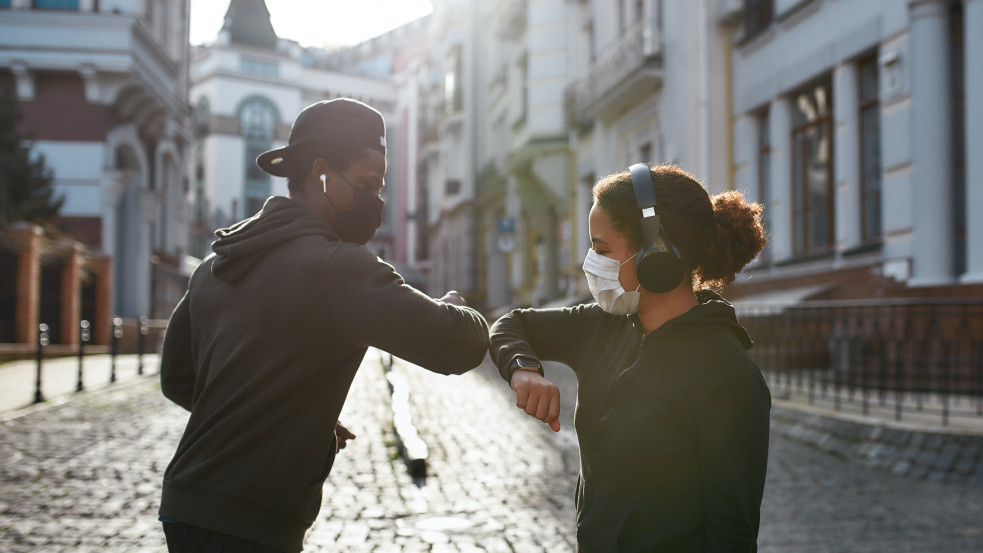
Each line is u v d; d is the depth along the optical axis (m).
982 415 6.97
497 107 30.39
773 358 9.48
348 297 1.74
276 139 62.22
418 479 5.70
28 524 4.47
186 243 34.06
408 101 65.00
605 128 19.66
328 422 1.83
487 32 34.78
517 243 28.94
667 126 15.39
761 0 13.53
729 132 14.55
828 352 10.26
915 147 9.87
